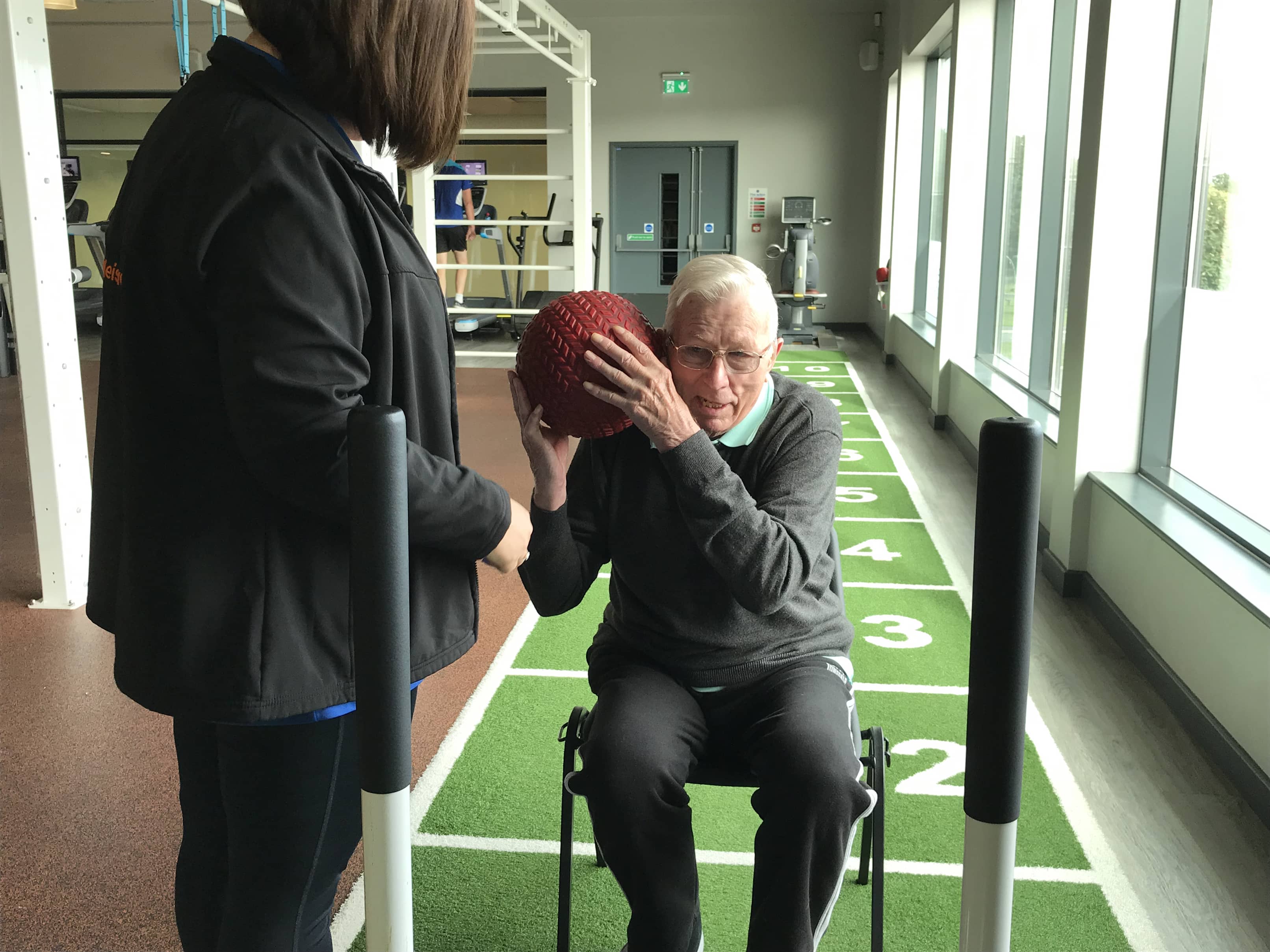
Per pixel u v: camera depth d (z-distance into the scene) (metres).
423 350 1.16
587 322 1.41
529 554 1.61
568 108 12.68
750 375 1.55
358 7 1.03
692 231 12.95
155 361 1.05
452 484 1.09
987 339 6.64
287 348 0.97
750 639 1.62
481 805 2.38
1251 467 3.08
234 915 1.19
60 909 2.03
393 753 0.87
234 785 1.15
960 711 2.87
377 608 0.85
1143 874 2.16
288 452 0.98
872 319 12.25
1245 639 2.51
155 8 11.91
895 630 3.46
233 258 0.98
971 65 6.52
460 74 1.14
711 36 12.38
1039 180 5.83
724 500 1.45
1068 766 2.60
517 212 16.36
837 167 12.51
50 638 3.35
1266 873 2.16
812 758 1.43
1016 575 0.85
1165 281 3.63
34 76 3.25
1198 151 3.54
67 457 3.53
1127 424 3.73
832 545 1.78
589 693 2.96
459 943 1.93
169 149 1.04
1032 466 0.84
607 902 2.05
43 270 3.39
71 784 2.49
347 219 1.05
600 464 1.69
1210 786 2.51
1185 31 3.50
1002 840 0.90
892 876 2.12
